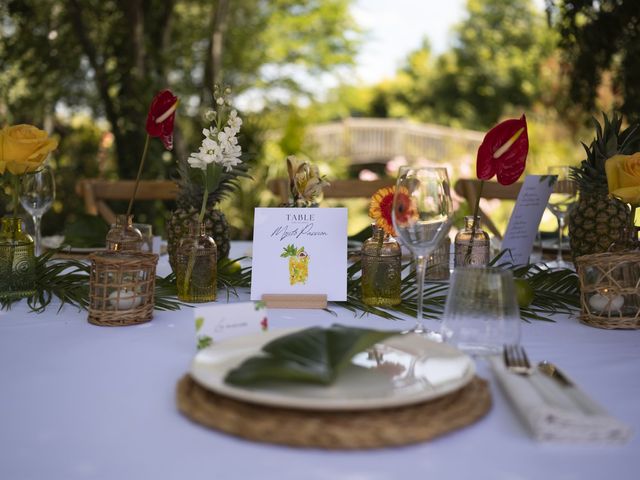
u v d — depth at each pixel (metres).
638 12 3.20
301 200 1.29
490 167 1.14
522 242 1.43
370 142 14.50
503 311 0.77
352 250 1.57
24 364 0.79
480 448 0.56
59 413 0.64
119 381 0.73
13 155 1.15
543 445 0.57
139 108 5.53
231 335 0.83
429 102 19.16
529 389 0.62
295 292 1.14
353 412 0.58
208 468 0.53
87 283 1.20
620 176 1.21
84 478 0.53
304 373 0.60
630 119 3.31
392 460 0.54
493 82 18.05
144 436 0.59
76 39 6.56
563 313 1.11
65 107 7.35
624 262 0.99
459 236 1.25
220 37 6.84
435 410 0.59
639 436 0.59
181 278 1.14
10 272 1.13
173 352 0.84
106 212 2.50
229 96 1.12
